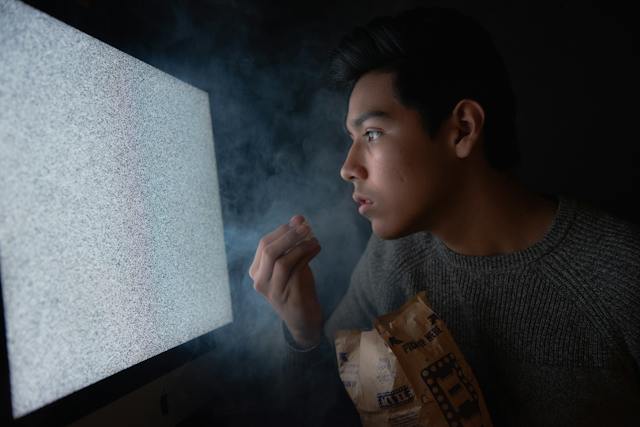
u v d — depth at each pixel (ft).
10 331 1.39
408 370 2.00
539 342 2.46
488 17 3.40
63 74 1.73
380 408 2.07
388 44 2.20
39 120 1.59
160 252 2.18
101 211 1.84
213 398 2.79
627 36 3.23
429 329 2.12
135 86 2.14
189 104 2.60
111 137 1.94
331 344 3.07
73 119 1.75
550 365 2.46
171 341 2.19
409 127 2.21
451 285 2.70
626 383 2.37
